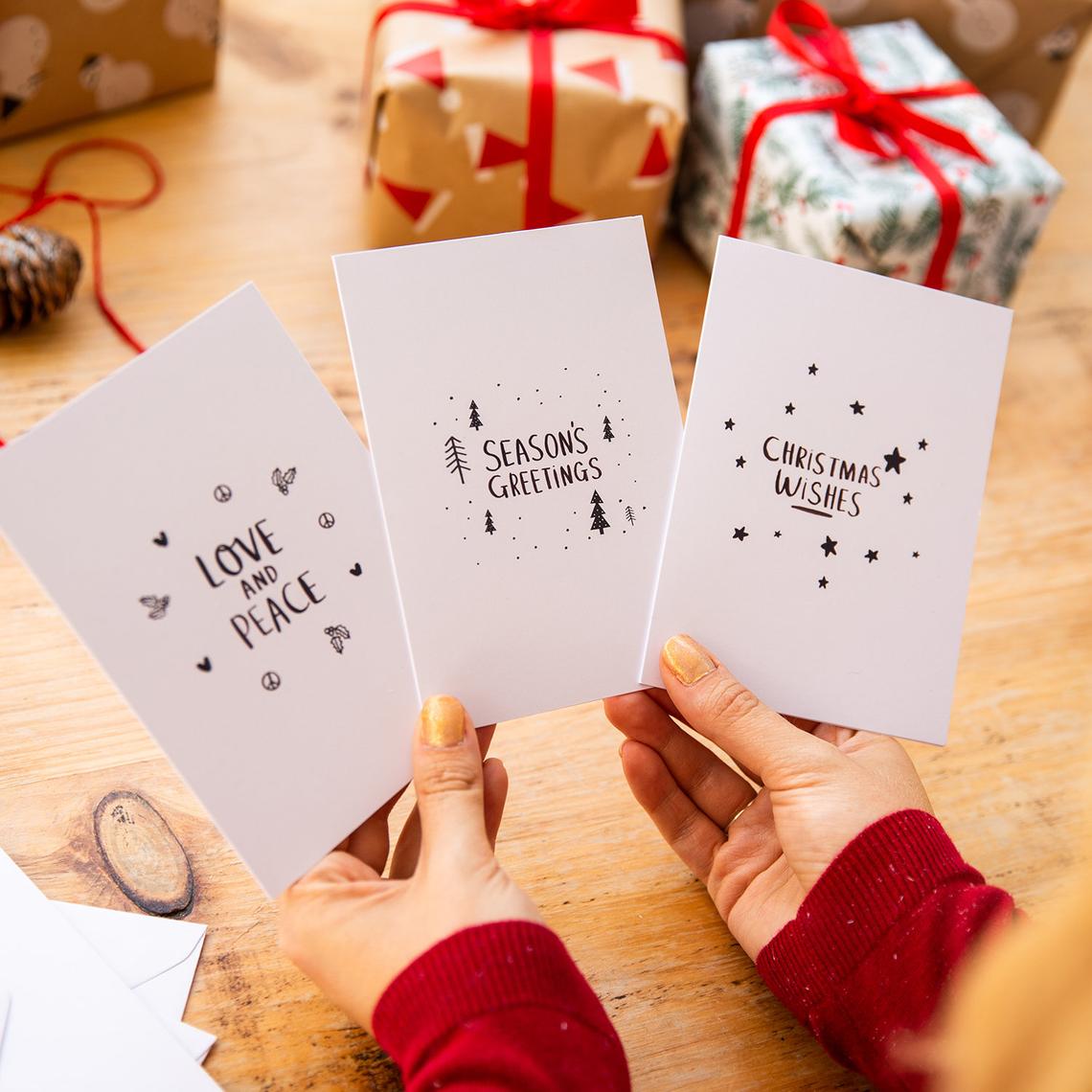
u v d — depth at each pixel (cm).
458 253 66
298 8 135
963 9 118
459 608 66
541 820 76
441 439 66
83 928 66
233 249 110
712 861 72
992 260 104
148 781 74
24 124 112
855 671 71
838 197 96
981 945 55
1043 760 83
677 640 68
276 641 61
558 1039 50
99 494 56
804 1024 63
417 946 54
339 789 62
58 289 95
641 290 69
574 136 100
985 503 101
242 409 60
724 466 69
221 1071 63
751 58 111
